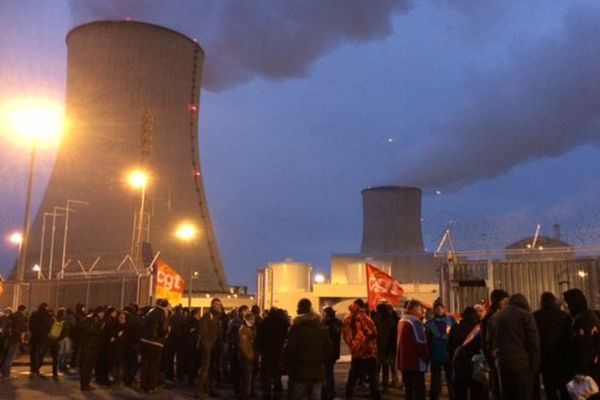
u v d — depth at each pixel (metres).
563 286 11.92
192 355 11.88
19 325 12.55
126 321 11.77
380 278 12.20
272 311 9.15
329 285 41.94
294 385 6.27
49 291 21.20
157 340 10.70
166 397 10.04
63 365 14.57
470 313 8.03
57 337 12.44
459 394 7.69
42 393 10.37
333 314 9.79
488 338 6.25
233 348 10.32
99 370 11.71
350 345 9.25
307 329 6.35
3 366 12.51
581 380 5.56
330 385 9.55
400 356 8.02
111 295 19.20
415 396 7.89
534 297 12.06
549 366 6.44
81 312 15.08
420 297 37.28
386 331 10.32
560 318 6.50
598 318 6.59
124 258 33.25
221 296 38.81
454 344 7.99
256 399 9.88
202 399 9.91
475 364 7.12
